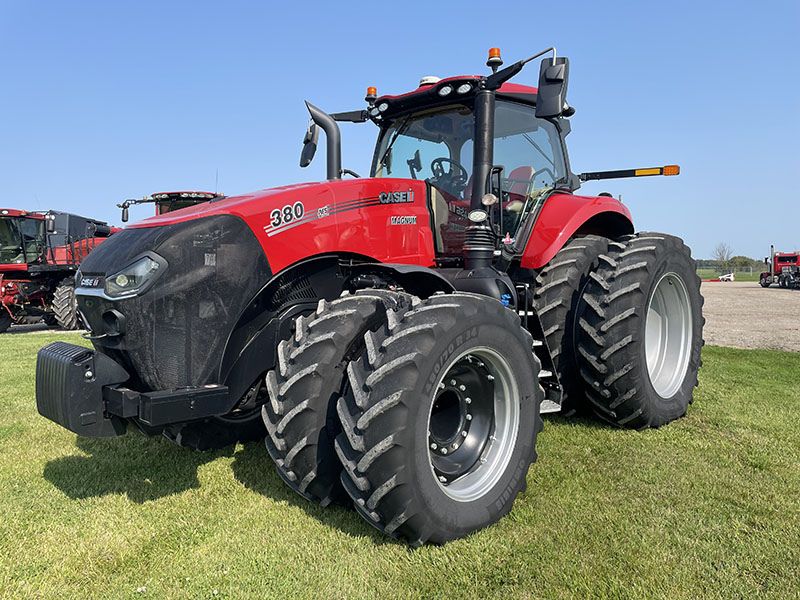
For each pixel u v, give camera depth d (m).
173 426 2.53
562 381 3.58
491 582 1.92
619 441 3.36
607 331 3.36
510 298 3.15
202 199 12.09
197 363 2.42
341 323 2.36
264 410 2.43
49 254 12.53
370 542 2.19
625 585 1.89
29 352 7.61
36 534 2.29
